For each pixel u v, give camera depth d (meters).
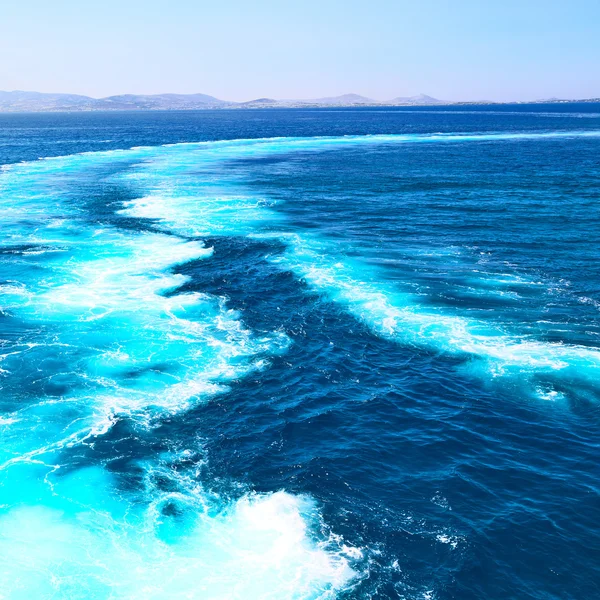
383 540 17.94
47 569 16.59
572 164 95.31
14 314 33.94
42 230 53.56
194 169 93.81
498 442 22.94
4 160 104.31
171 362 28.80
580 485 20.34
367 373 28.31
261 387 26.94
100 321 33.25
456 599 15.92
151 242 50.00
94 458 21.59
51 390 26.00
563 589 16.23
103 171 90.94
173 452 22.19
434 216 58.31
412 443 22.97
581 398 25.59
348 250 47.22
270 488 20.30
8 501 19.27
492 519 18.81
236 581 16.27
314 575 16.56
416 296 37.00
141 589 15.95
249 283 40.12
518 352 29.55
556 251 45.91
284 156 112.81
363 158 108.12
